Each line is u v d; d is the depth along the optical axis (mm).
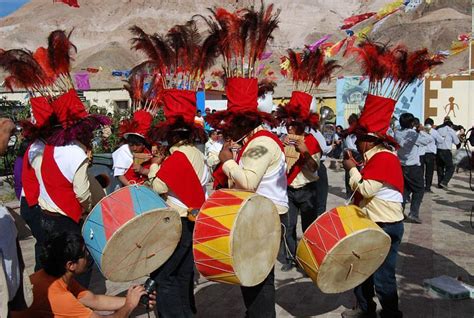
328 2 99688
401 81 4293
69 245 3430
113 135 11586
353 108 20984
